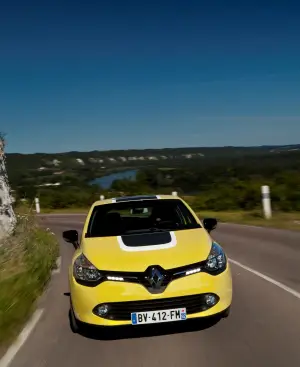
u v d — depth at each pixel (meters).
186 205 6.94
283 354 4.56
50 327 6.00
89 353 4.99
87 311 5.13
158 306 5.03
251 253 10.78
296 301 6.44
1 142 12.95
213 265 5.28
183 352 4.80
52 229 20.53
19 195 20.20
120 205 6.87
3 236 12.14
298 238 12.38
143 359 4.70
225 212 22.22
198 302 5.13
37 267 9.57
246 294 7.01
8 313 6.45
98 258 5.36
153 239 5.73
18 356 5.05
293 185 20.47
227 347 4.84
